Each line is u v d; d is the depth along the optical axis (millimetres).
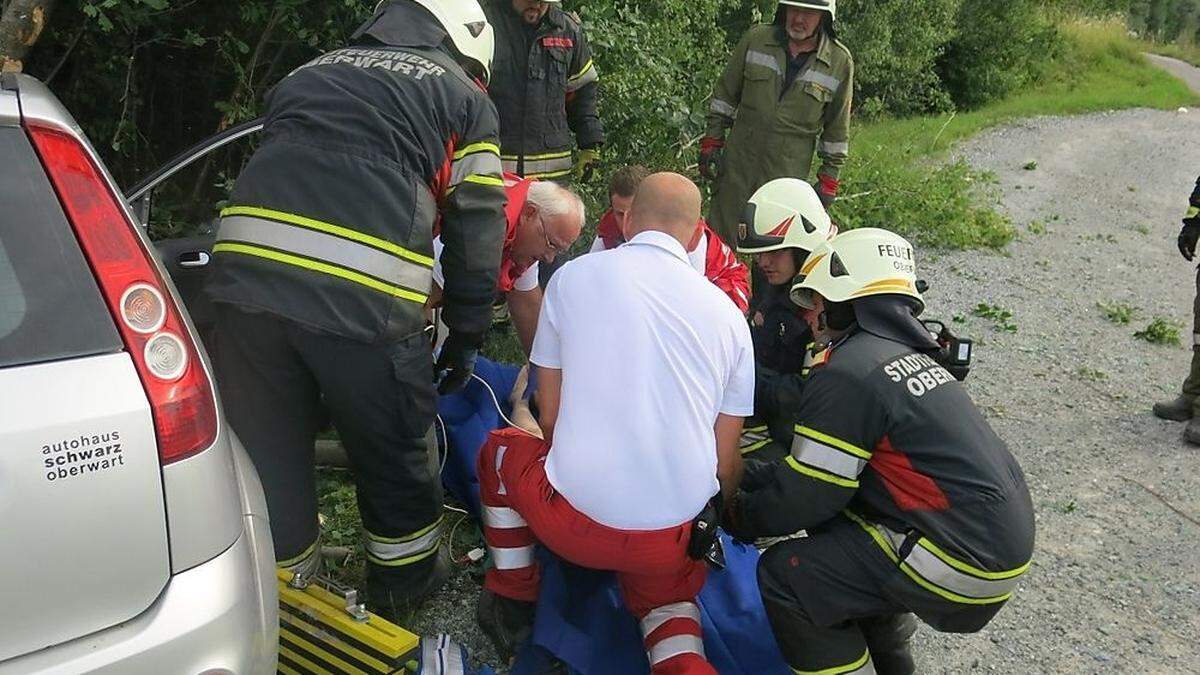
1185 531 4496
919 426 2645
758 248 3678
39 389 1754
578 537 2736
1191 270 9578
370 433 2893
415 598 3266
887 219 9719
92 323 1840
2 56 4453
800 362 3777
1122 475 5047
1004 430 5500
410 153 2783
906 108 18734
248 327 2771
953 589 2650
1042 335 7223
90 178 1913
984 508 2623
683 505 2688
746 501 2941
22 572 1725
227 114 5902
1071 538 4379
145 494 1837
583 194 6707
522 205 3496
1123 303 8281
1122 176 14305
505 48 5117
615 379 2666
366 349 2764
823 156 6402
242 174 2816
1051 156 15430
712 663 3066
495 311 5285
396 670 2658
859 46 16797
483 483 3084
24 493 1715
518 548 3059
